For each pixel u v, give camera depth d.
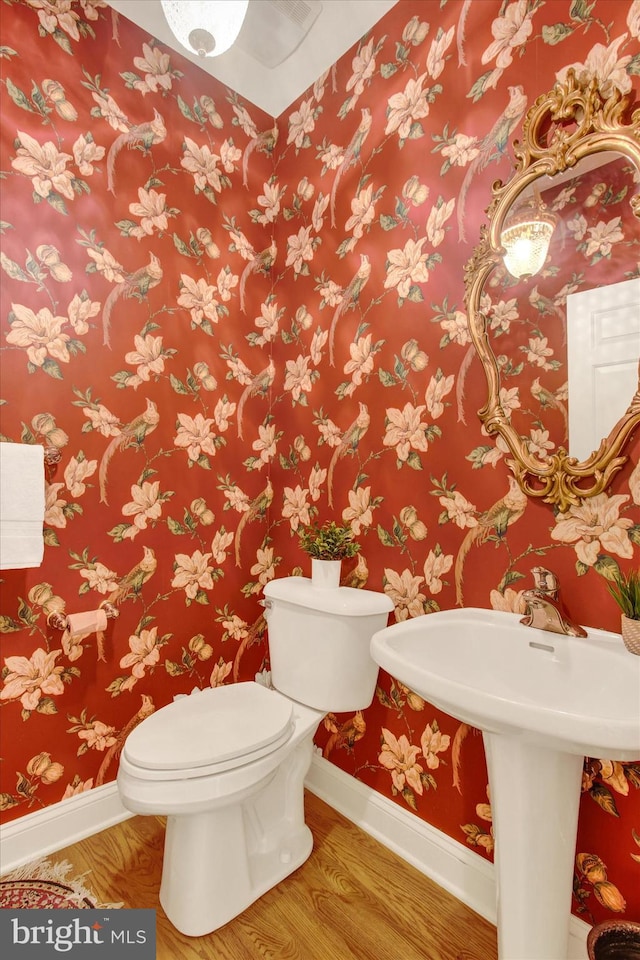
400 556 1.48
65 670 1.45
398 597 1.49
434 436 1.40
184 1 1.17
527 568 1.19
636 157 1.02
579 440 1.11
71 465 1.47
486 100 1.31
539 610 1.08
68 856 1.39
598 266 1.09
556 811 0.95
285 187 2.00
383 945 1.14
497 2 1.29
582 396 1.11
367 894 1.29
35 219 1.41
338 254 1.74
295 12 1.60
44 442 1.42
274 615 1.60
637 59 1.04
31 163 1.40
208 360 1.81
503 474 1.25
